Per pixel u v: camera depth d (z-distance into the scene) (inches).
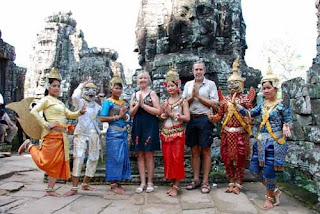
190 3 259.1
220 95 173.2
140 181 177.6
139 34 309.9
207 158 162.4
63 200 142.3
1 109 332.5
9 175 199.2
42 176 201.8
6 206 130.9
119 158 158.2
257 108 146.4
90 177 163.6
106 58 568.4
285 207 133.8
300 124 189.2
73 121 205.6
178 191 157.5
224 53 279.0
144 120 161.9
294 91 199.5
